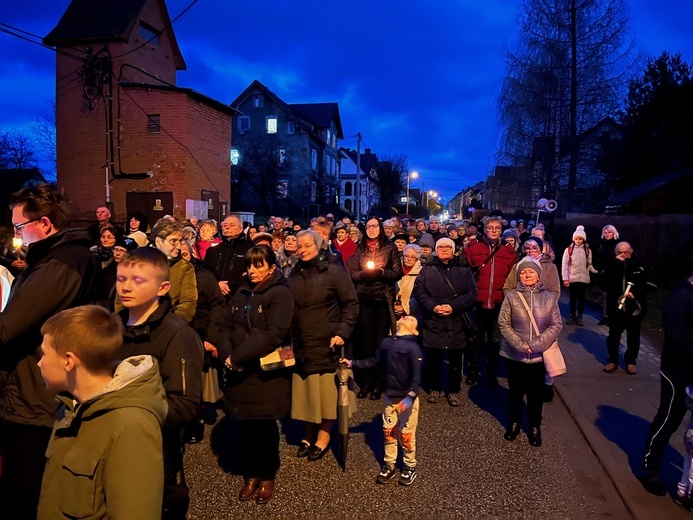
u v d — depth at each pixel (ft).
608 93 88.12
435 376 19.35
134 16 64.85
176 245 13.50
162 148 62.13
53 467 5.85
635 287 21.93
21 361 8.31
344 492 12.72
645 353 26.13
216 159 68.39
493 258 21.66
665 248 43.62
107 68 62.75
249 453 12.32
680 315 12.33
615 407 18.56
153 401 6.10
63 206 8.95
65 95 64.59
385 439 13.20
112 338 5.94
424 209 254.27
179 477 8.50
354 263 20.35
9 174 86.28
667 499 12.44
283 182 135.64
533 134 91.45
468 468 14.10
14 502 8.36
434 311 18.30
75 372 5.87
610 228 31.91
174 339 8.28
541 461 14.60
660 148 87.97
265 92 150.00
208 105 66.18
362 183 238.89
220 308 15.64
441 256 18.75
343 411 13.60
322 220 26.71
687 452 12.17
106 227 16.96
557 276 21.98
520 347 15.39
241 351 11.55
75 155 64.49
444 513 11.89
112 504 5.59
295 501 12.26
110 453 5.66
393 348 12.98
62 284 8.25
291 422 17.51
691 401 12.02
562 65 89.66
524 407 19.19
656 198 71.00
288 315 11.95
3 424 8.57
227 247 19.10
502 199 103.96
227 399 12.28
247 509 11.89
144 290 8.16
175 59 77.00
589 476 13.76
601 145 92.63
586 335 29.86
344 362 13.62
